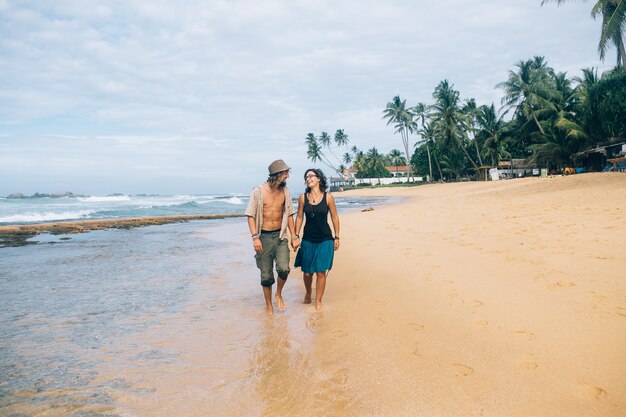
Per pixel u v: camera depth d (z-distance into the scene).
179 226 19.11
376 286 5.49
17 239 13.76
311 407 2.52
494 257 6.30
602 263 5.18
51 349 3.65
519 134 50.19
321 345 3.57
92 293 5.78
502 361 2.96
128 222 20.91
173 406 2.61
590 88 35.12
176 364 3.29
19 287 6.21
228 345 3.70
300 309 4.78
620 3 21.52
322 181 4.86
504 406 2.38
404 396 2.58
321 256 4.74
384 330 3.80
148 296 5.59
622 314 3.56
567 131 40.28
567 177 26.62
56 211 37.34
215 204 49.59
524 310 3.92
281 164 4.77
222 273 7.24
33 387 2.91
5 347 3.71
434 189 52.47
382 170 118.12
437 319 3.96
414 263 6.57
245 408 2.56
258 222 4.61
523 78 47.69
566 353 2.97
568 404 2.35
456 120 62.34
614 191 14.61
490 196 22.48
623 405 2.30
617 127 31.98
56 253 10.12
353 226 13.52
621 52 23.42
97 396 2.76
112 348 3.67
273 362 3.27
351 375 2.93
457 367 2.92
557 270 5.13
